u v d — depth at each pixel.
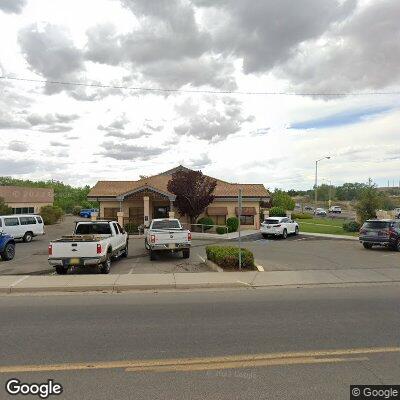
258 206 36.81
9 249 18.34
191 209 33.56
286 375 5.23
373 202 34.75
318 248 22.64
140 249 22.56
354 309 8.79
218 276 12.66
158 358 5.86
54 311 8.70
